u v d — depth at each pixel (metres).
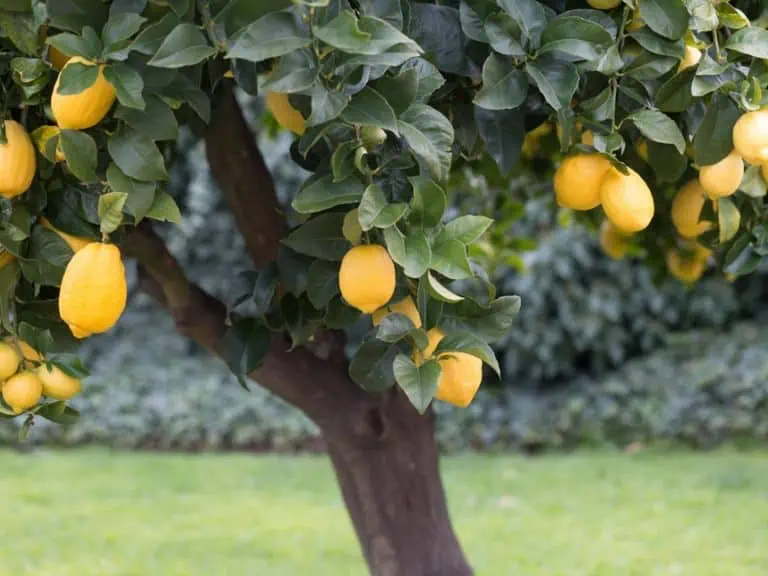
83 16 1.73
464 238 1.68
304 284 2.12
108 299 1.72
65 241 1.87
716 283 9.23
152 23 1.74
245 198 2.96
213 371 10.08
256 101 8.90
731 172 1.98
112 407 9.52
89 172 1.72
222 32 1.65
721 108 1.91
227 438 9.50
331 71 1.58
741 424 8.58
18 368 1.93
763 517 6.42
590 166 1.88
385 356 1.81
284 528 6.48
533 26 1.80
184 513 6.89
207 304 2.87
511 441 9.05
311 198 1.71
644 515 6.56
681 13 1.83
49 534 6.32
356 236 1.74
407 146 1.78
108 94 1.69
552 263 8.90
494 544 5.93
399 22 1.68
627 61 1.93
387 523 3.11
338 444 3.09
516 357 9.21
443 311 1.81
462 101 1.99
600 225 3.42
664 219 2.98
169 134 1.74
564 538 6.04
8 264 1.88
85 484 7.79
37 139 1.82
